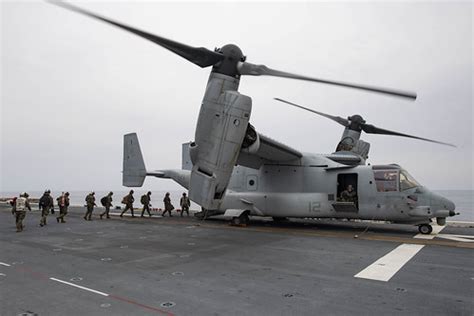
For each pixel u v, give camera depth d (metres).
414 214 11.94
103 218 18.34
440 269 6.84
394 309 4.68
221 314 4.54
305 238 10.97
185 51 9.15
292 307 4.78
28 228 13.91
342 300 5.05
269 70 9.05
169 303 4.96
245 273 6.62
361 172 13.02
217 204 9.59
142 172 18.55
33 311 4.67
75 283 5.99
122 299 5.14
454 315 4.45
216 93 9.41
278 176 14.50
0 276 6.50
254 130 10.30
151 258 8.02
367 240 10.54
